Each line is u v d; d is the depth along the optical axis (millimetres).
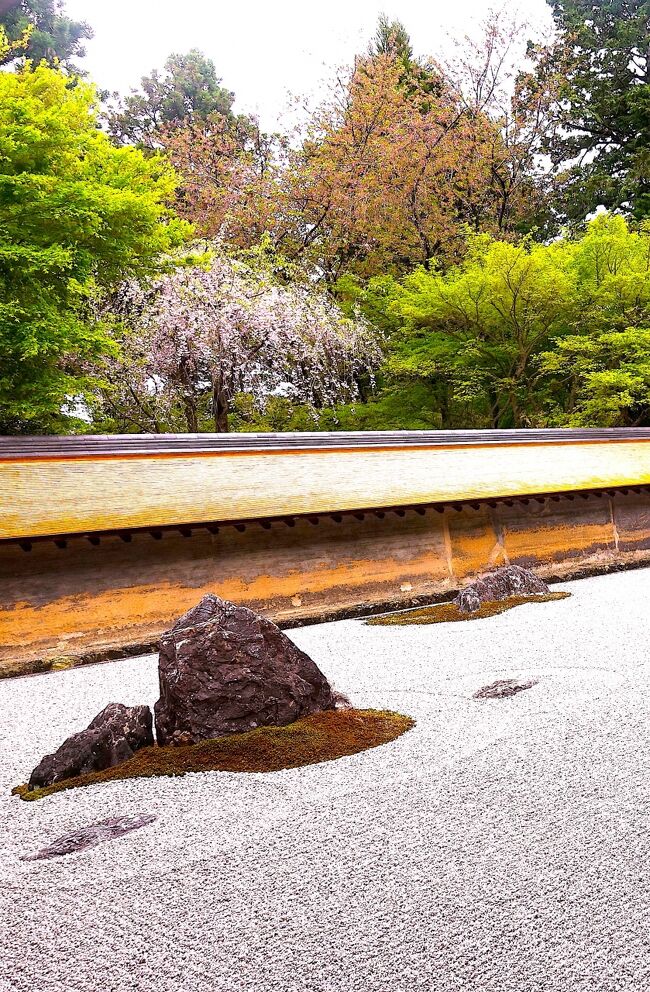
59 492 9695
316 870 3500
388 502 11406
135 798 4562
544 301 19297
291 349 18938
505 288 18922
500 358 20719
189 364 18250
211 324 17656
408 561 12008
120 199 13148
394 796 4250
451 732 5227
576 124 29797
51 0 28672
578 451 14438
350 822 3971
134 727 5402
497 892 3195
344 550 11492
